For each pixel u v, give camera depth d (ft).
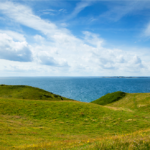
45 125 84.17
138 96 190.60
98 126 92.32
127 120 105.81
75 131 79.36
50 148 35.50
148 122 101.96
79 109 127.95
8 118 85.87
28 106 120.47
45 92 208.03
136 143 26.89
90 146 28.63
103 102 214.90
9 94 174.50
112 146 26.30
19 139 50.60
